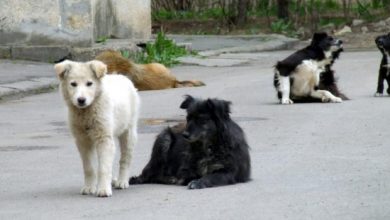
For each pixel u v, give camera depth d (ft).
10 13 79.97
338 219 25.90
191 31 124.16
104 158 30.40
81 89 29.63
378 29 117.91
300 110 52.54
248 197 29.25
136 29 94.32
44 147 41.98
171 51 87.20
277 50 104.47
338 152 38.19
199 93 61.31
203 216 26.68
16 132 46.93
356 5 133.39
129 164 32.19
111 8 91.66
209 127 31.12
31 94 64.18
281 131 44.60
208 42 107.55
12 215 27.81
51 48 79.61
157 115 51.34
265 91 62.18
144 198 29.73
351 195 29.19
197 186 30.89
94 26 86.79
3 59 79.25
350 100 56.80
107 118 30.27
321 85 56.44
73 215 27.53
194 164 31.91
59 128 48.19
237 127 32.22
